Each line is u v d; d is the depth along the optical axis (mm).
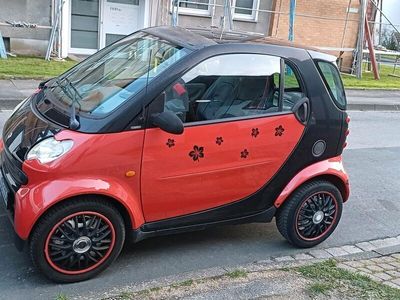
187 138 3678
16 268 3713
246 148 3945
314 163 4355
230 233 4730
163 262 4059
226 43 3912
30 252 3438
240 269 3943
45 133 3455
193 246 4391
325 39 17062
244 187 4062
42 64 11617
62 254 3486
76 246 3514
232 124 3848
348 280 3746
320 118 4258
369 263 4379
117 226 3631
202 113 3760
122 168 3490
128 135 3465
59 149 3338
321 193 4449
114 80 3867
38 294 3438
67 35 13219
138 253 4148
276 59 4078
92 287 3582
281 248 4562
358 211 5738
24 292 3443
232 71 3881
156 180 3645
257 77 3982
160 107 3527
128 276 3783
